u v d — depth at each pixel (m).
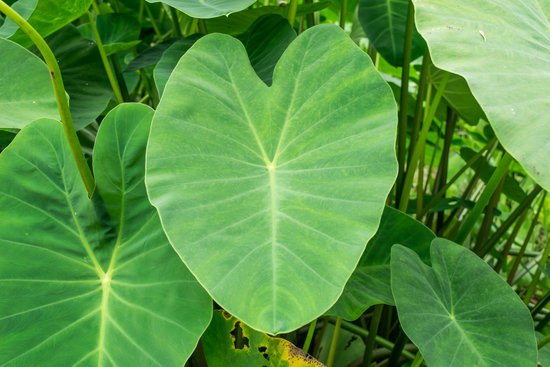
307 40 0.90
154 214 0.87
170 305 0.83
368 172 0.79
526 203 1.52
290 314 0.71
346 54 0.88
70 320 0.83
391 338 1.45
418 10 0.91
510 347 0.88
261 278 0.73
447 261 0.98
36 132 0.87
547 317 1.44
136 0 1.82
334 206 0.78
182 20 1.70
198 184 0.80
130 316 0.83
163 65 1.11
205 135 0.83
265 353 0.97
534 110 0.78
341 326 1.33
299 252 0.75
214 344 0.99
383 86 0.85
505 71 0.83
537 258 1.99
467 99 1.64
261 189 0.81
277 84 0.88
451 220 1.76
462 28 0.88
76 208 0.87
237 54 0.90
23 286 0.82
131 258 0.87
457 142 2.36
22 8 1.13
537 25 0.95
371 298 1.02
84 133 1.40
